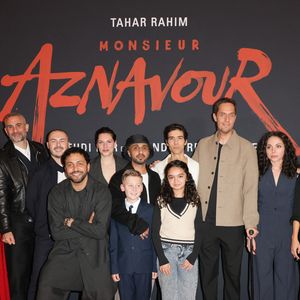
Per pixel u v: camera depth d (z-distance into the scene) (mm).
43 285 3018
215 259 3523
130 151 3391
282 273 3365
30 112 4227
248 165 3383
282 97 4090
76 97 4215
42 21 4215
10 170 3545
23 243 3568
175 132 3467
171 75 4160
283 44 4082
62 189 3158
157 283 3852
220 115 3400
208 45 4133
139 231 3115
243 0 4105
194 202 3205
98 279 3043
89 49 4199
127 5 4184
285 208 3340
